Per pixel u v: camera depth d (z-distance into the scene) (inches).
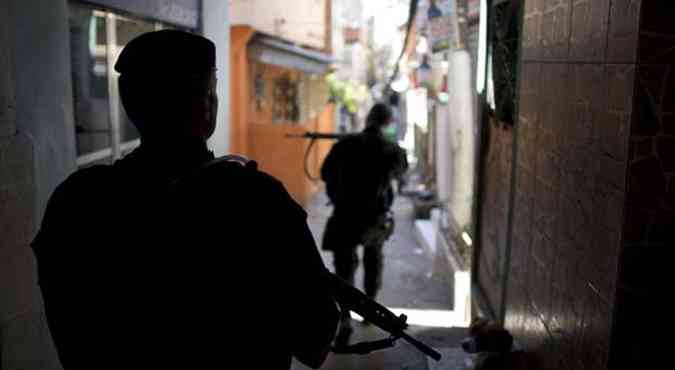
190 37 54.0
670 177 73.6
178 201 51.7
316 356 55.9
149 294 52.0
